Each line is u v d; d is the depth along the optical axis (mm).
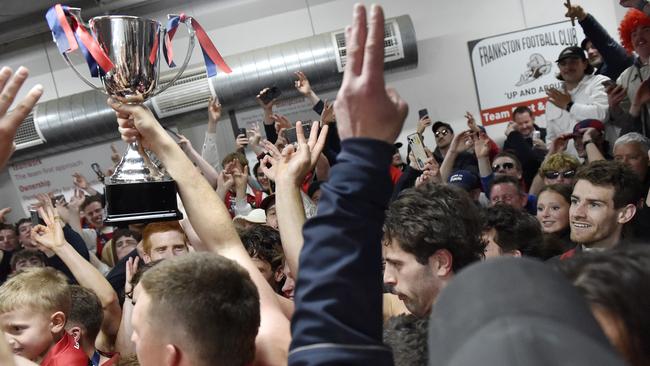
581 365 448
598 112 5398
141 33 1701
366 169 916
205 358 1236
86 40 1606
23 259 4625
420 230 1650
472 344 479
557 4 7758
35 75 8586
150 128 1609
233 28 8195
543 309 486
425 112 6137
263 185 5875
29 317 2193
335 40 7465
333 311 896
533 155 5707
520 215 2467
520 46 7668
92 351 2523
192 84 7527
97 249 6016
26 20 8211
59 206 5871
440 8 7926
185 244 3008
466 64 7902
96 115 7805
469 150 5660
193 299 1233
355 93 919
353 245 910
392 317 1339
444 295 541
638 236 2551
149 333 1251
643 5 4730
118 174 1628
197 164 5047
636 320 747
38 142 7926
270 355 1433
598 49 5535
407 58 7621
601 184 2531
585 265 802
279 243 2768
